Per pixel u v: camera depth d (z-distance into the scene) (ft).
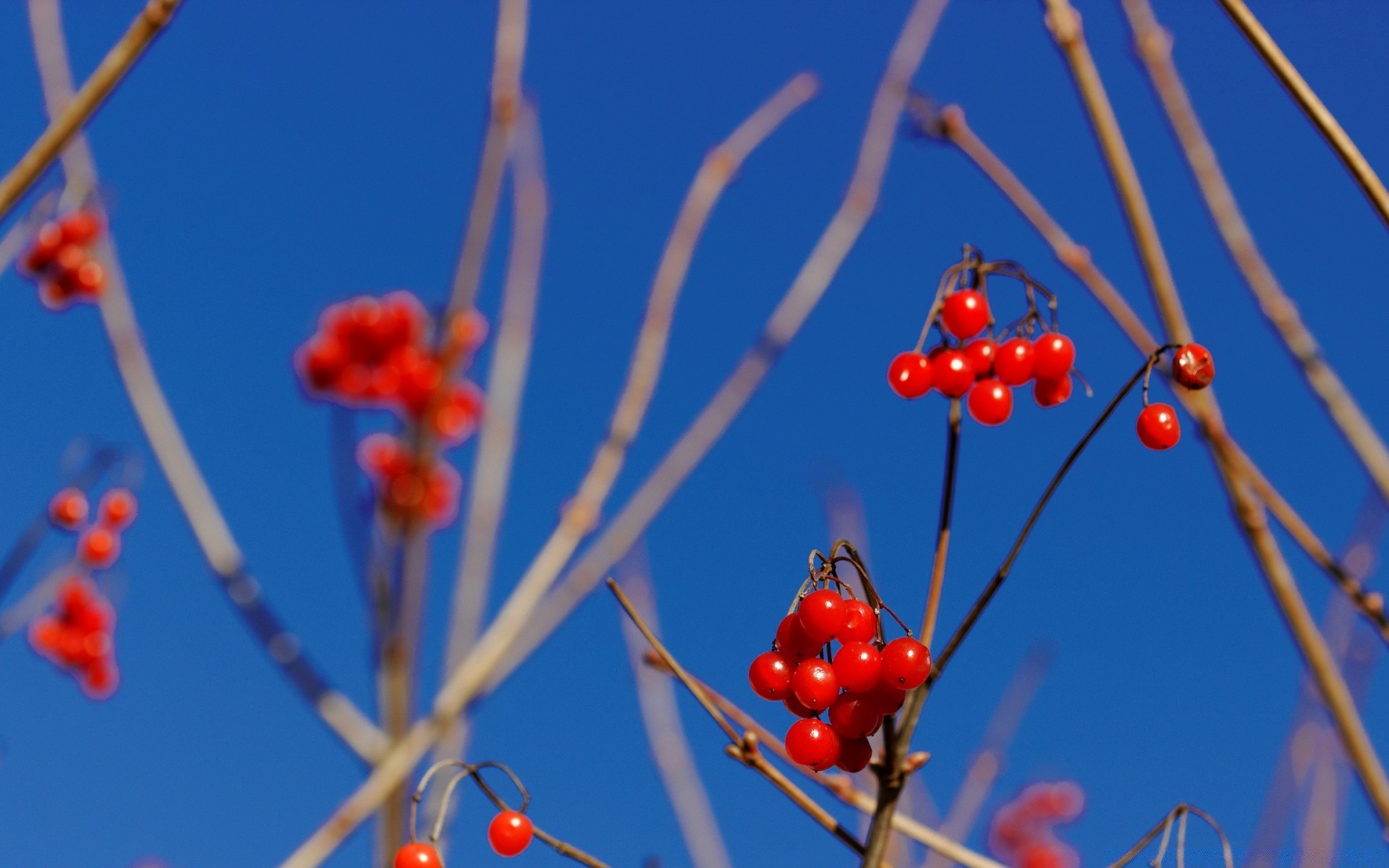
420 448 3.47
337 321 3.59
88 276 3.56
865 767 2.93
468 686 3.28
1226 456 3.18
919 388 3.01
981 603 2.93
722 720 2.95
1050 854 3.95
